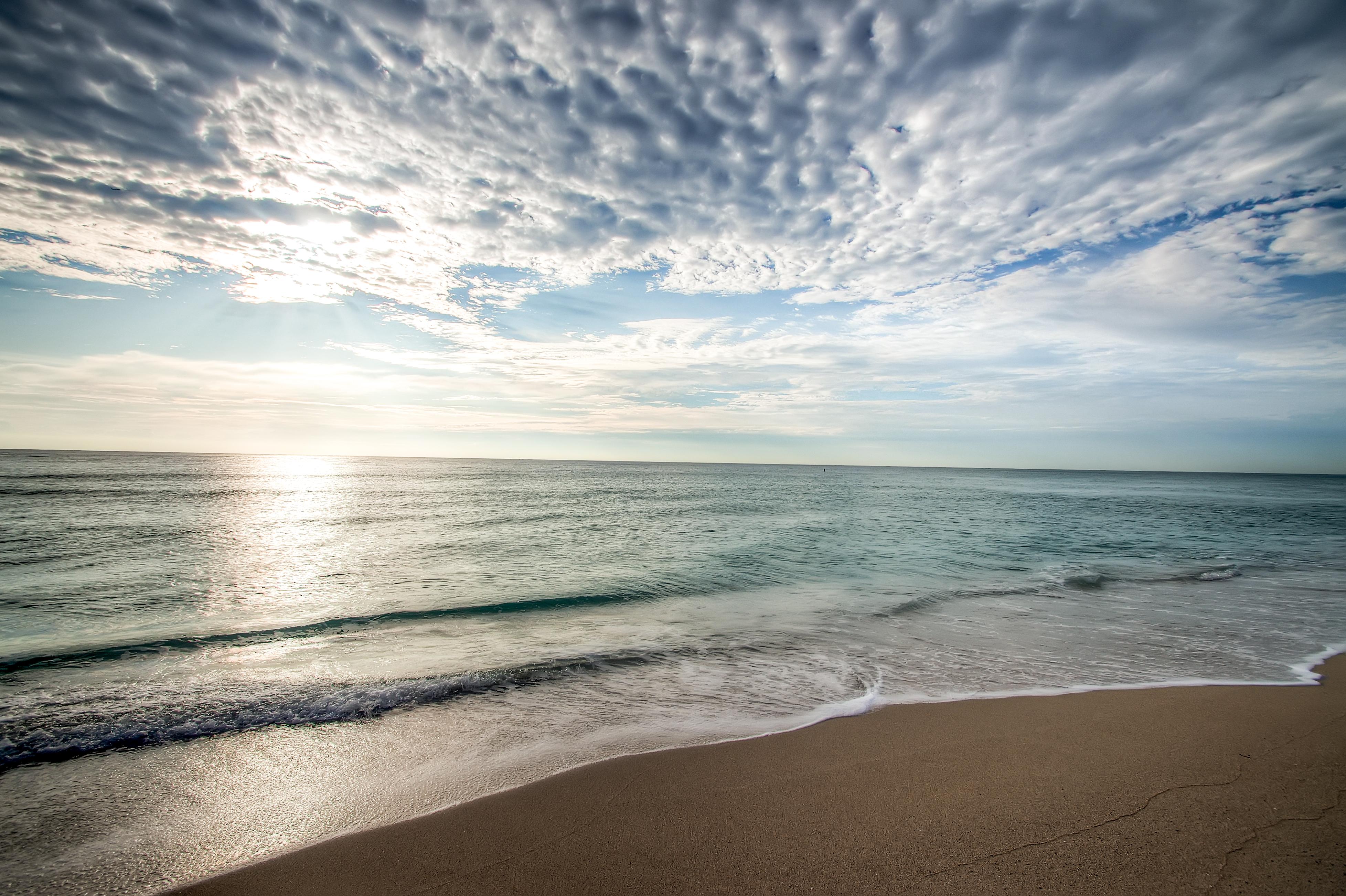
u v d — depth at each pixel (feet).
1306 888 9.53
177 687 21.12
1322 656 24.94
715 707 19.07
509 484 184.03
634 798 13.08
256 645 27.07
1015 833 11.38
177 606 34.83
